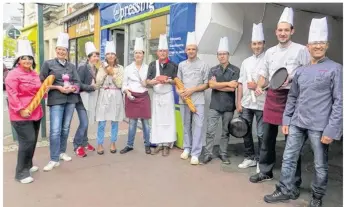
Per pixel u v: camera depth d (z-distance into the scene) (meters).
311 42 3.16
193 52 4.69
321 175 3.24
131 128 5.32
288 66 3.68
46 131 6.52
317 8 6.04
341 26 7.03
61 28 13.37
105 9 8.18
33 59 3.95
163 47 4.83
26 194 3.63
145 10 6.39
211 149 4.91
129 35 7.43
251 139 4.64
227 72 4.59
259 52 4.30
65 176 4.21
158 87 5.07
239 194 3.73
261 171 4.14
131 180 4.11
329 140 3.08
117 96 5.19
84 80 4.91
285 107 3.52
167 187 3.90
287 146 3.48
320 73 3.11
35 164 4.66
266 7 5.80
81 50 10.93
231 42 5.54
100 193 3.69
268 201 3.52
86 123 5.05
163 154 5.19
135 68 5.17
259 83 3.99
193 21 5.27
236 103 4.72
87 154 5.21
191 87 4.73
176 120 5.65
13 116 3.82
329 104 3.13
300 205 3.47
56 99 4.39
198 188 3.88
